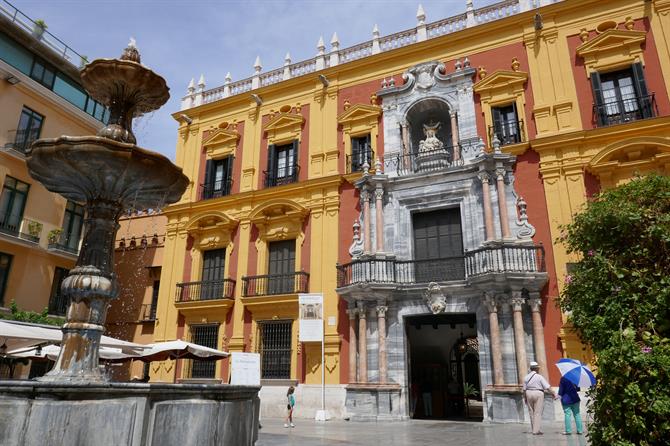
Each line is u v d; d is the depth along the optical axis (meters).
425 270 16.53
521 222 15.68
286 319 18.44
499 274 14.21
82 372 6.74
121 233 26.53
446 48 19.16
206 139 23.05
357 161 19.53
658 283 6.06
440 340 20.70
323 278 18.30
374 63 20.34
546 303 14.71
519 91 17.25
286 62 22.50
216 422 6.28
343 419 16.09
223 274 20.67
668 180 6.71
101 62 8.15
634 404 5.31
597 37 16.42
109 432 5.31
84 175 7.43
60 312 23.55
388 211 17.75
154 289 24.00
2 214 21.47
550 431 11.49
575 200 15.27
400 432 11.94
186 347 14.09
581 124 16.03
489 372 14.64
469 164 16.72
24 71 22.75
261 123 22.09
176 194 8.33
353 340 16.48
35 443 5.07
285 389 17.47
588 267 6.94
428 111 19.27
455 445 9.41
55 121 24.30
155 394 5.65
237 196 20.95
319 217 19.19
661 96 15.22
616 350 5.61
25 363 18.81
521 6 18.34
